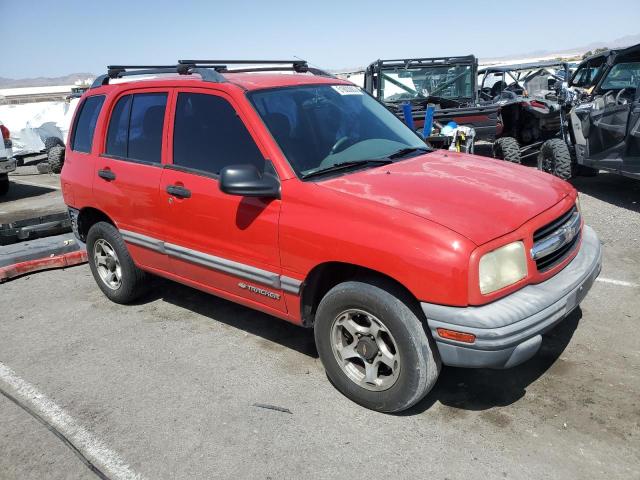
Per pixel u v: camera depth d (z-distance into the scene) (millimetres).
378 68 11594
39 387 3836
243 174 3252
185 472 2928
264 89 3836
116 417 3438
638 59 8570
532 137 10820
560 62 13203
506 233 2889
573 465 2773
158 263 4453
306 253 3236
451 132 8656
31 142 15242
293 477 2836
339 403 3430
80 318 4941
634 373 3510
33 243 6605
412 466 2848
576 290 3102
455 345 2818
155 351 4246
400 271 2855
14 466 3070
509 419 3158
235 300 3955
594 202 7918
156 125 4242
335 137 3838
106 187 4625
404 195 3135
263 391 3615
